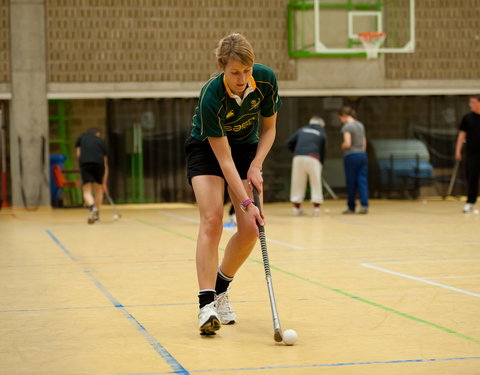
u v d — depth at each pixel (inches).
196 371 124.1
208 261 157.2
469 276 231.1
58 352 139.1
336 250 303.4
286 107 668.7
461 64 685.9
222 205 161.3
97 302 192.5
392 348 139.6
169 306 186.4
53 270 254.4
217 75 152.8
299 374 121.7
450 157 687.7
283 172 668.7
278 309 180.1
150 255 295.6
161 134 648.4
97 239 364.5
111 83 640.4
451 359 130.9
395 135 684.1
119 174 642.2
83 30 636.1
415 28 679.1
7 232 410.0
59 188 655.8
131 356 135.4
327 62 671.8
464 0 683.4
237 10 655.1
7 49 627.2
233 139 162.6
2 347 143.5
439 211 531.2
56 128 735.1
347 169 515.5
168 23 646.5
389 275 234.2
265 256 153.9
